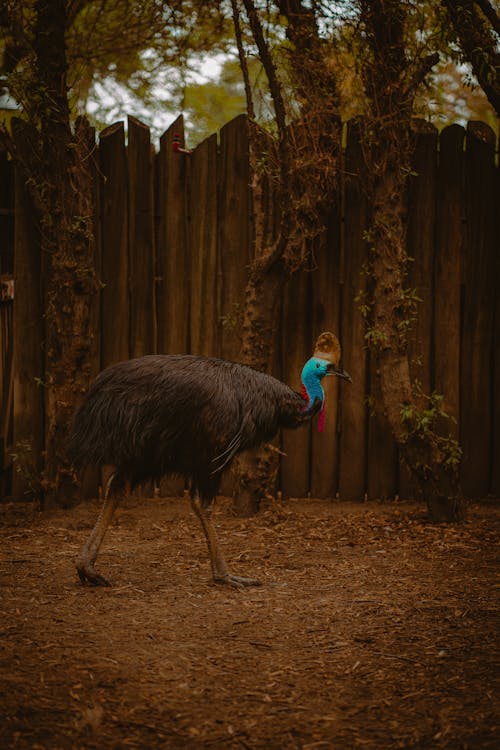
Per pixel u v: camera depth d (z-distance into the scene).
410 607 4.45
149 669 3.57
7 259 7.37
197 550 5.63
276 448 6.66
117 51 8.99
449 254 7.04
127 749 2.90
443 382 7.08
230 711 3.21
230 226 7.10
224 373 4.83
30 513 6.72
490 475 7.18
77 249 6.64
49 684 3.38
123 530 6.18
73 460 4.77
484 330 7.09
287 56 6.42
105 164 7.12
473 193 7.02
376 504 7.03
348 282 7.05
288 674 3.56
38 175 6.66
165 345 7.27
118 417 4.63
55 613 4.27
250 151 6.61
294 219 6.52
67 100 6.66
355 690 3.41
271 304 6.62
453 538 5.91
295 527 6.24
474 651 3.82
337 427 7.17
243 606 4.45
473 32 6.11
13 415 7.42
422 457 6.34
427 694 3.37
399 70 6.30
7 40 7.21
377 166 6.41
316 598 4.60
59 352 6.70
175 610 4.37
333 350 5.23
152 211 7.20
